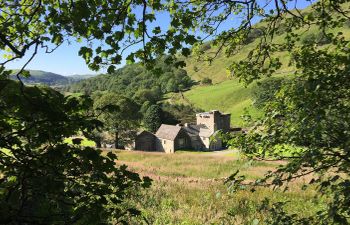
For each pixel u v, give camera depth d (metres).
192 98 160.38
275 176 5.65
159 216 12.28
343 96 6.42
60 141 4.61
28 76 4.61
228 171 30.53
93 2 5.24
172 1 7.07
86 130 4.77
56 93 4.55
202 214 12.73
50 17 5.36
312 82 6.36
